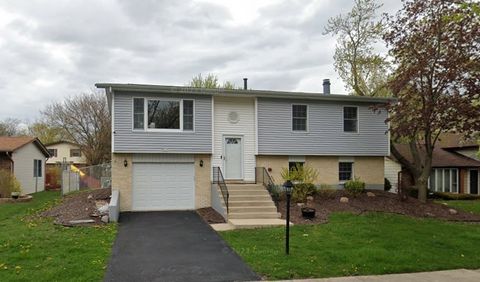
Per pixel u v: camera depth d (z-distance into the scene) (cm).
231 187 1753
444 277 827
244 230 1296
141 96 1778
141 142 1762
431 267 898
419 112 1827
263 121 1955
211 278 804
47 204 1973
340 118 2083
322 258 941
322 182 2052
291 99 2003
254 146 1950
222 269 864
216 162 1895
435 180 3294
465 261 957
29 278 758
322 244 1085
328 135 2053
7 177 2445
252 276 817
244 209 1542
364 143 2114
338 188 2072
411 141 2092
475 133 1920
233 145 1941
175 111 1820
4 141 2973
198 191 1847
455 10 1544
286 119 1991
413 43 1811
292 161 2014
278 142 1969
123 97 1756
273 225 1358
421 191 1988
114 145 1738
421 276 831
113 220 1434
